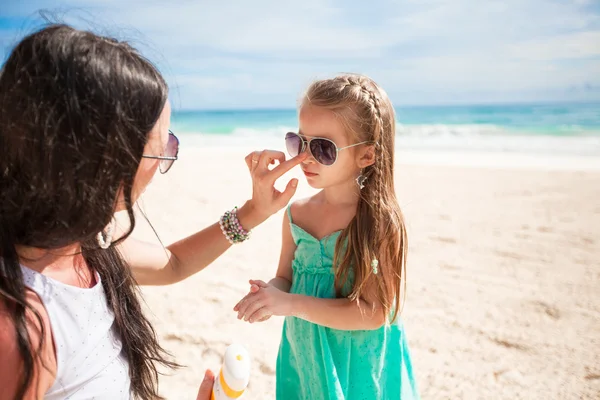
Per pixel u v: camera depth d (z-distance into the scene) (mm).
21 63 1109
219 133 31672
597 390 3098
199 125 39625
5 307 1092
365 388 2010
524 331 3865
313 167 2014
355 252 1957
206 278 4926
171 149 1530
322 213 2148
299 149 2053
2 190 1123
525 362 3430
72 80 1087
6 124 1094
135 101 1175
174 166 12641
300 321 2100
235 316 4094
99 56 1133
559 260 5422
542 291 4609
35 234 1145
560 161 13789
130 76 1170
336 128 1979
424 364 3418
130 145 1180
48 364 1185
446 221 7078
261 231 6664
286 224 2305
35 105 1074
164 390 3057
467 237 6309
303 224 2201
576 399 3010
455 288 4711
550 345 3648
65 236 1164
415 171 11859
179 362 3393
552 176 10711
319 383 2041
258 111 66000
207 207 7914
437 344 3676
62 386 1258
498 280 4891
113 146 1134
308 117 2023
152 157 1314
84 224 1159
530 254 5633
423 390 3119
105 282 1538
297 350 2119
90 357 1321
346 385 2000
